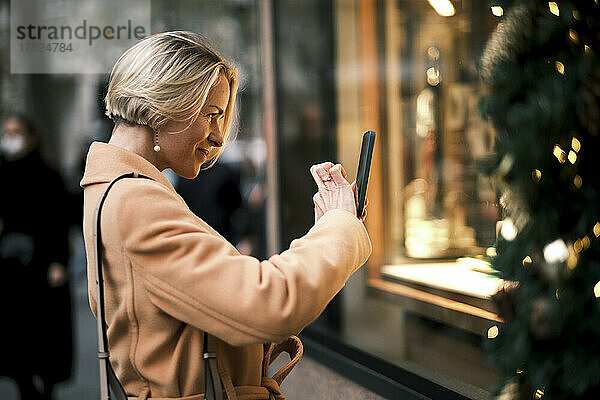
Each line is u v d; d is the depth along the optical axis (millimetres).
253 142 8242
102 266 1527
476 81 3738
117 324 1540
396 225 4312
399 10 4328
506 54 2400
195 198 7121
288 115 5125
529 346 2406
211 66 1601
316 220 1680
